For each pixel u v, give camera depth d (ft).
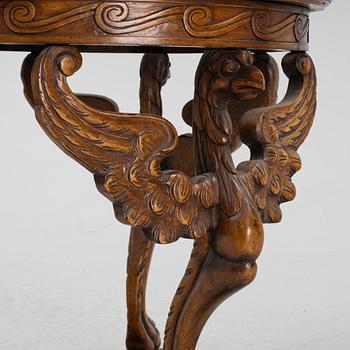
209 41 5.45
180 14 5.34
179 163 7.40
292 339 9.02
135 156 5.51
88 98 7.02
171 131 5.59
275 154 6.11
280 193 6.16
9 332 9.17
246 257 5.88
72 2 5.24
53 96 5.31
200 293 6.03
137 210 5.53
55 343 8.91
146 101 7.52
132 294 7.75
